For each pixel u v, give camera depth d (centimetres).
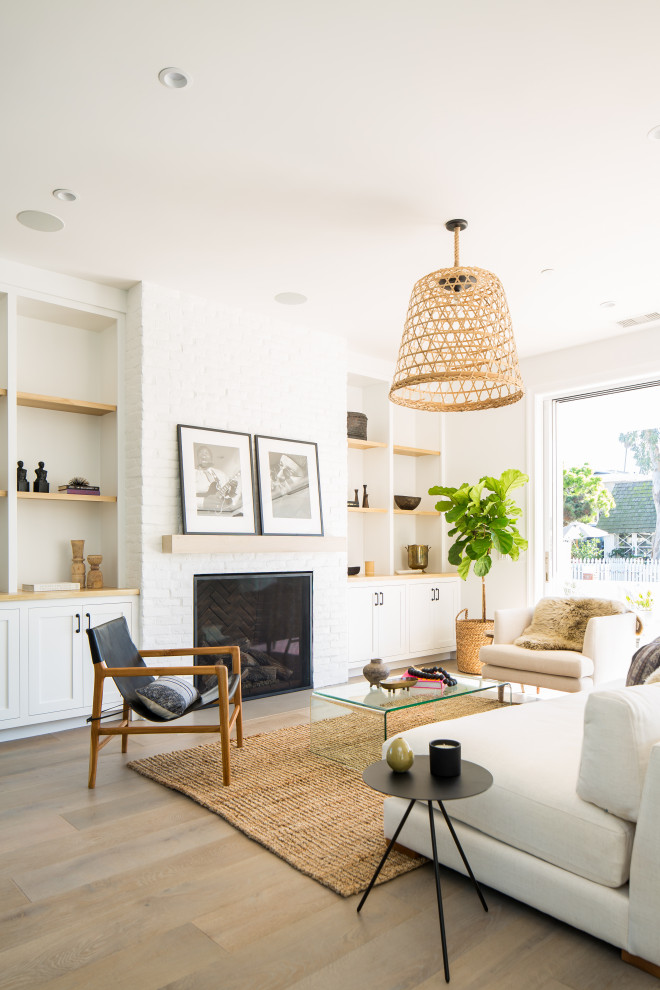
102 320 449
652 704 186
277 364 505
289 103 255
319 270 416
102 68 236
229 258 398
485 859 208
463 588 643
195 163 296
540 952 182
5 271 398
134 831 257
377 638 569
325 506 531
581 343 561
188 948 183
